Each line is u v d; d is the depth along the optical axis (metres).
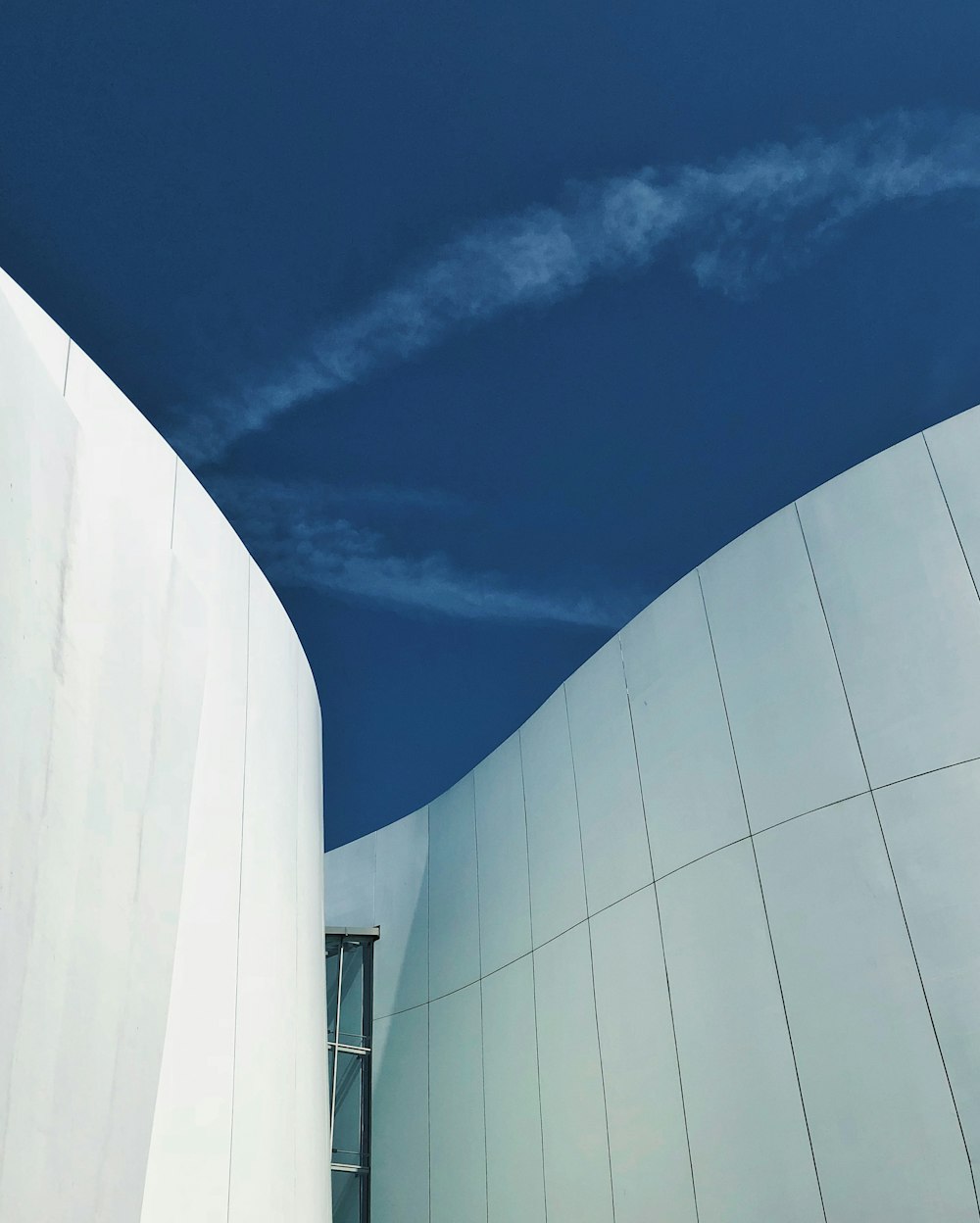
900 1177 14.23
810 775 17.08
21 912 8.38
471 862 26.59
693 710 19.64
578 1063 20.55
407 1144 25.70
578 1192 19.67
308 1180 15.49
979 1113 13.78
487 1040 23.92
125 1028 10.02
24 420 8.95
